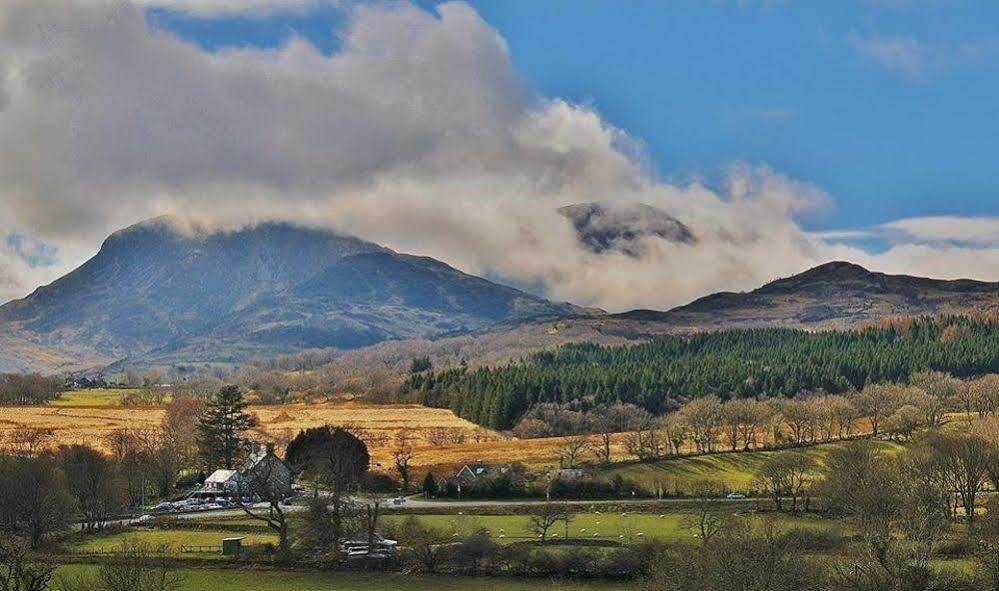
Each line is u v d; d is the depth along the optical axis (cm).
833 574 10806
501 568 13550
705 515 16150
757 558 10525
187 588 12675
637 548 13538
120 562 11712
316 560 14212
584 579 13138
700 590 10331
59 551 14875
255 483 16775
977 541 12150
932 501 14862
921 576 10194
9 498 15725
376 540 15012
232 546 14738
